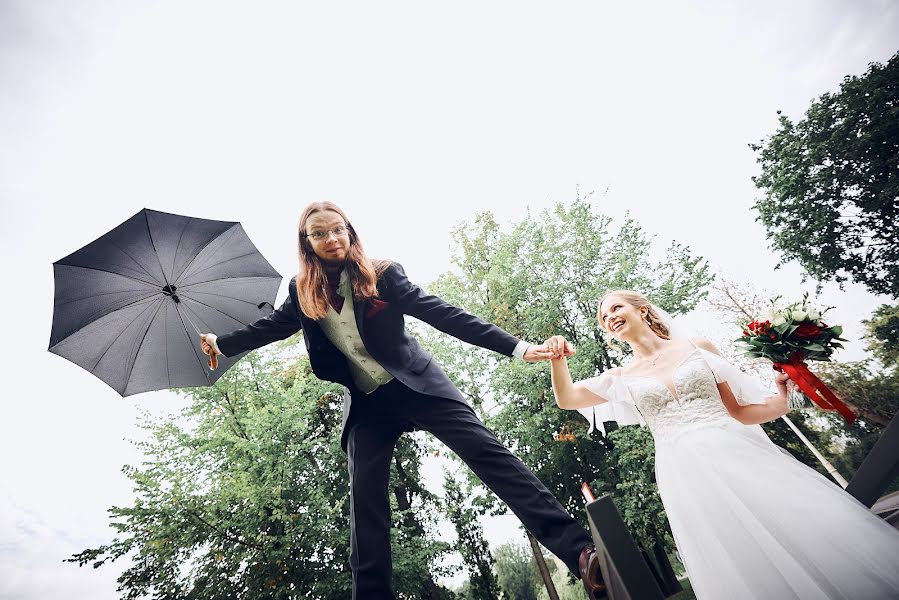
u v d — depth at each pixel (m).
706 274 13.22
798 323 2.67
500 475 2.08
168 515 10.37
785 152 19.23
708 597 2.26
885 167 17.28
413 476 14.64
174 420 12.12
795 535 2.05
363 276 2.44
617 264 14.12
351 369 2.58
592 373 12.14
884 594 1.80
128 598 10.08
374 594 2.07
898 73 17.17
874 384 17.89
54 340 2.84
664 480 2.62
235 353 2.86
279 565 10.17
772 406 2.77
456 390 2.41
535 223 15.84
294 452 11.09
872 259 17.61
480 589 13.10
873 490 2.05
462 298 15.33
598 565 1.53
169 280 3.11
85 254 2.93
